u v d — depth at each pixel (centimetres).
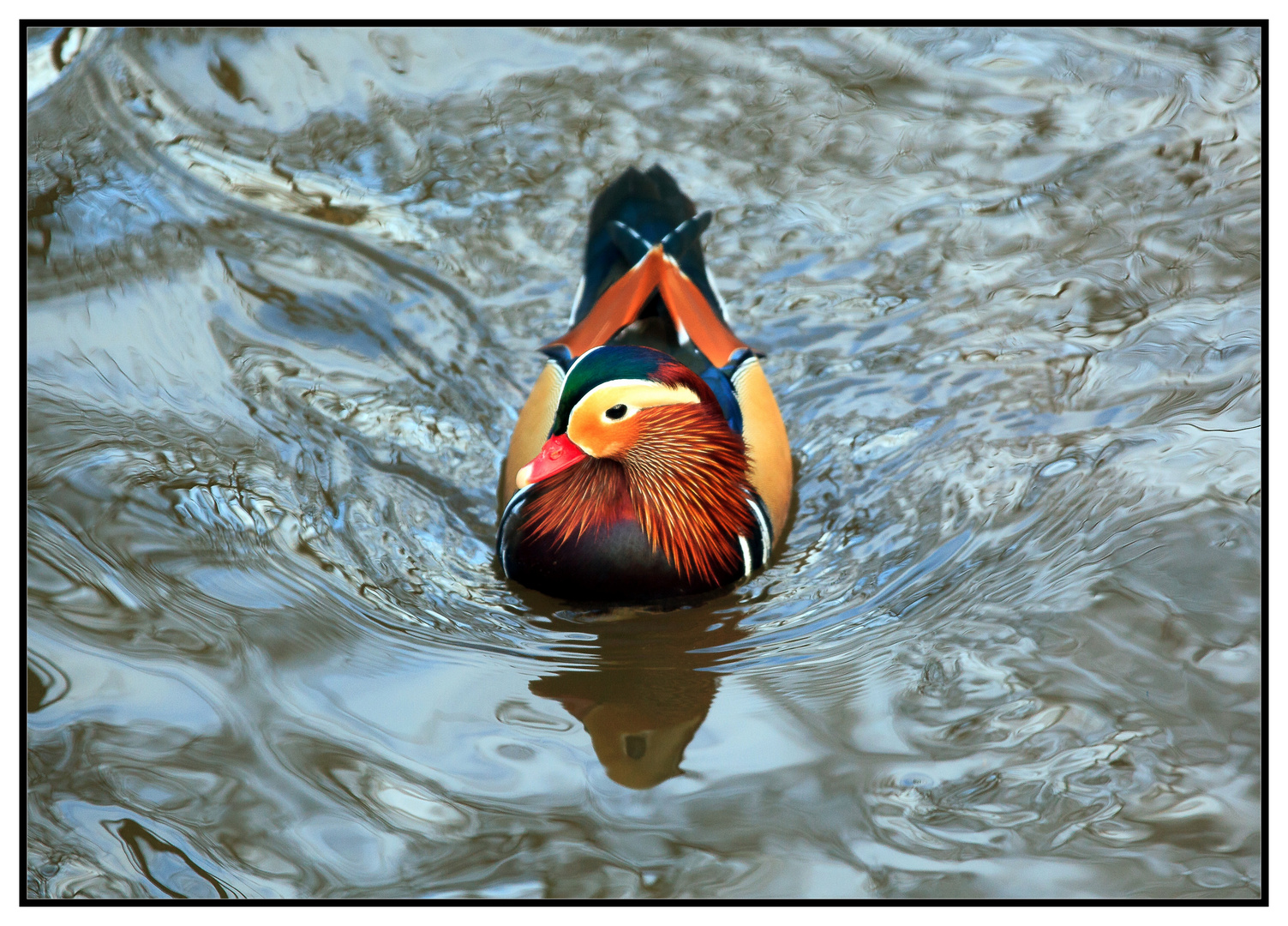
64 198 1327
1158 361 1155
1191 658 839
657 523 942
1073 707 807
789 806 748
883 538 1014
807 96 1498
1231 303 1212
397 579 970
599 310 1091
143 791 756
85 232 1291
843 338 1234
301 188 1379
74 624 888
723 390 1023
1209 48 1537
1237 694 807
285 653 875
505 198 1384
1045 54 1541
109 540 968
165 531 983
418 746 800
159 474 1038
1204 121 1433
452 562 1001
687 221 1188
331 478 1066
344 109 1480
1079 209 1343
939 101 1487
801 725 815
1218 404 1094
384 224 1345
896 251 1319
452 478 1093
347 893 691
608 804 754
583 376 922
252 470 1056
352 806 750
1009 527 990
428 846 724
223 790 760
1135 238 1302
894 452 1104
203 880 700
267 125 1453
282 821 739
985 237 1326
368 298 1261
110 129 1421
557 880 702
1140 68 1516
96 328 1188
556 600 962
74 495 1010
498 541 1009
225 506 1014
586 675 877
